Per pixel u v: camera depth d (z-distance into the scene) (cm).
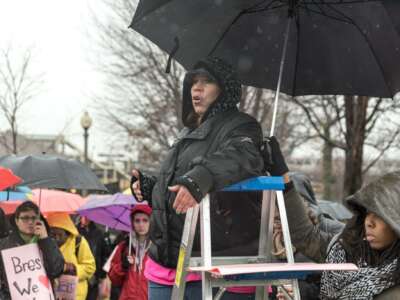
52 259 762
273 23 529
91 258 1084
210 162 375
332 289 448
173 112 2328
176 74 2236
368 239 431
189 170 391
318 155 3659
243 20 527
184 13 501
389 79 515
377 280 424
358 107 1731
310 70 538
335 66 531
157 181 453
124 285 1028
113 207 1098
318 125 2386
